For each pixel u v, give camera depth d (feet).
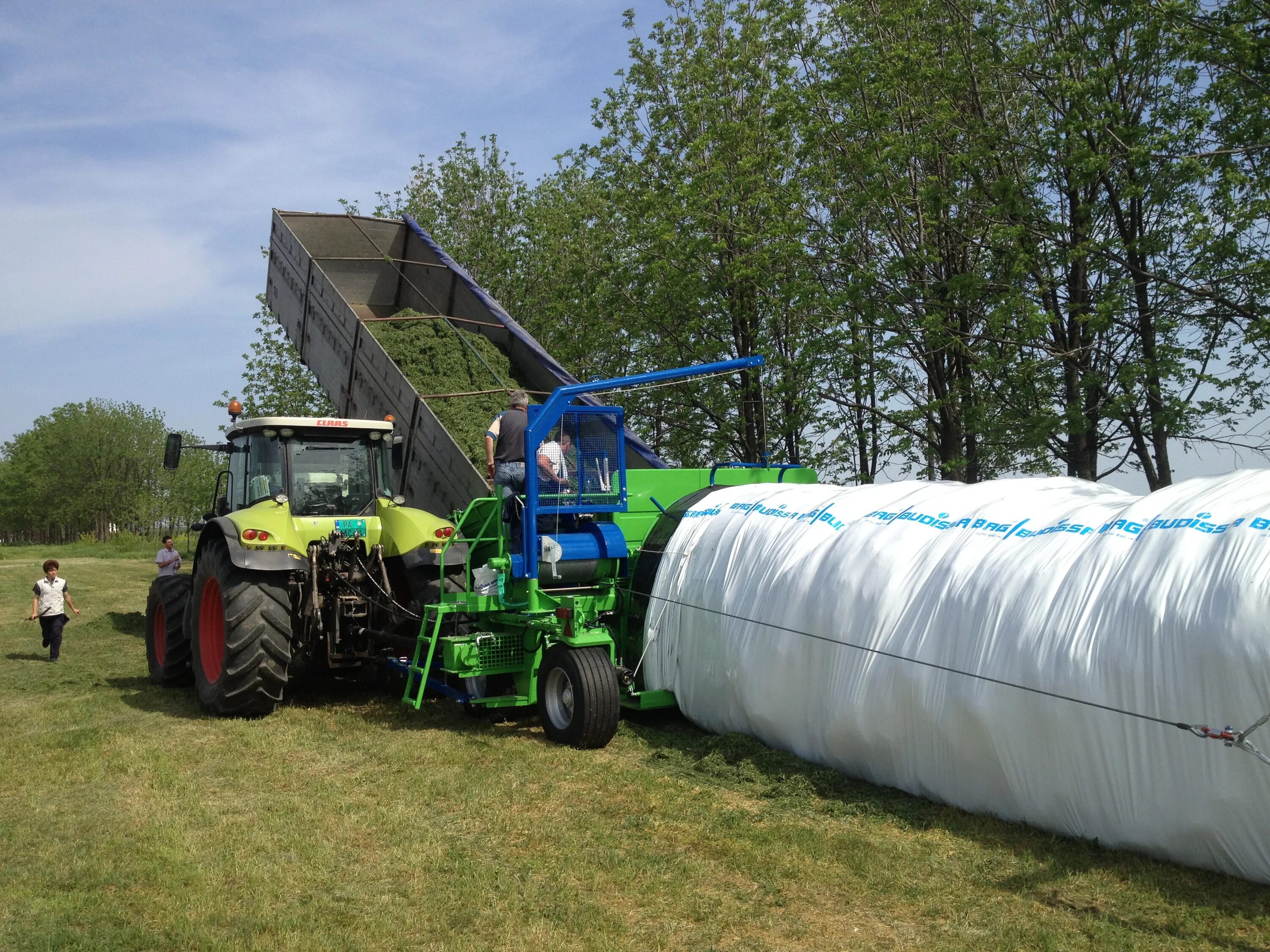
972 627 18.60
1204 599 15.52
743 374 64.90
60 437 249.96
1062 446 53.88
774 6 64.23
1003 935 13.65
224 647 26.73
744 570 24.14
